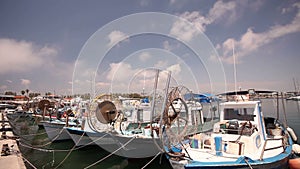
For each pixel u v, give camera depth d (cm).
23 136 1852
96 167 1016
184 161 599
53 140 1524
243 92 1095
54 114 2153
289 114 2309
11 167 838
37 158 1183
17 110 3881
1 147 1144
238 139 686
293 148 884
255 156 646
